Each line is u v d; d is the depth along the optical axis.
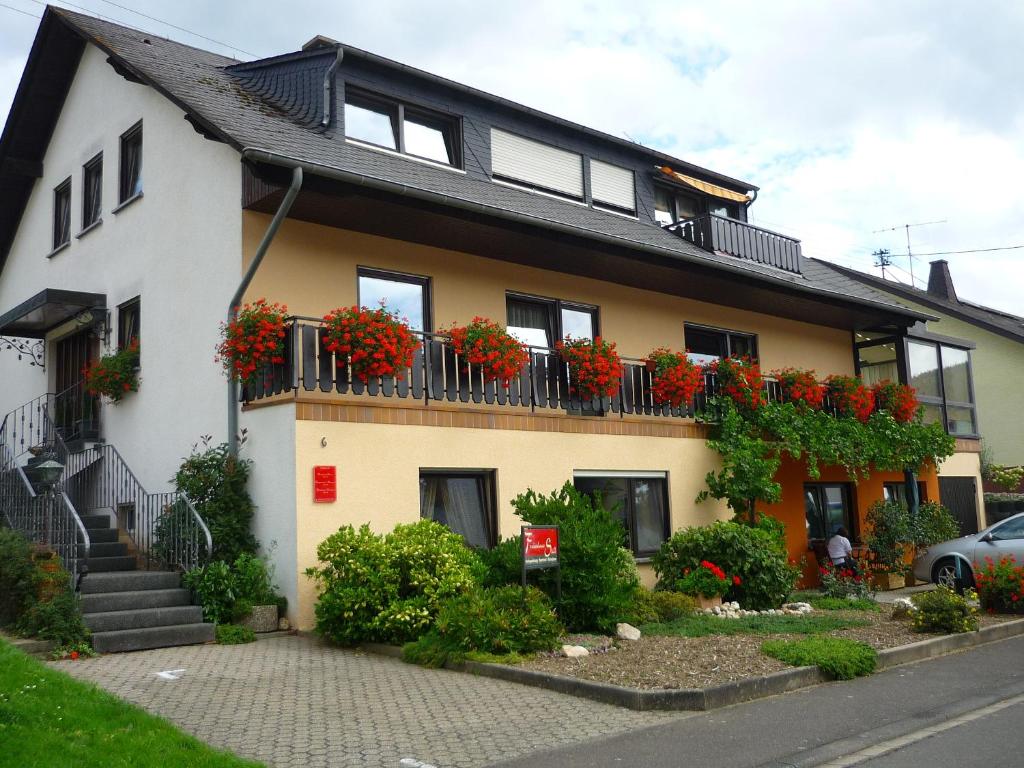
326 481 10.71
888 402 18.55
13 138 17.02
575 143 17.52
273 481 10.82
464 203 11.76
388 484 11.30
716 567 12.51
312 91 14.07
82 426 14.52
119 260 14.41
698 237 17.81
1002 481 26.97
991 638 11.08
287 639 10.13
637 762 5.89
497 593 9.45
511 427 12.76
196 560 10.67
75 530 10.61
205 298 12.20
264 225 11.84
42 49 16.05
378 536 10.30
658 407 14.84
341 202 11.52
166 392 12.88
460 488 12.34
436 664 8.77
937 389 21.12
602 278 15.60
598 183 17.91
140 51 14.71
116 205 14.70
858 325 20.33
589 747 6.21
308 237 12.19
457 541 10.45
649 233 16.81
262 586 10.53
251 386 11.26
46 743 5.46
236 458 11.26
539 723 6.82
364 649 9.63
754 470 14.77
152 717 6.45
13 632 9.41
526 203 14.49
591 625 10.06
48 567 10.02
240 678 8.28
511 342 12.55
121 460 12.30
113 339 14.33
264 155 10.17
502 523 12.45
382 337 11.06
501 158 16.09
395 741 6.33
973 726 6.91
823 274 21.19
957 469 21.17
